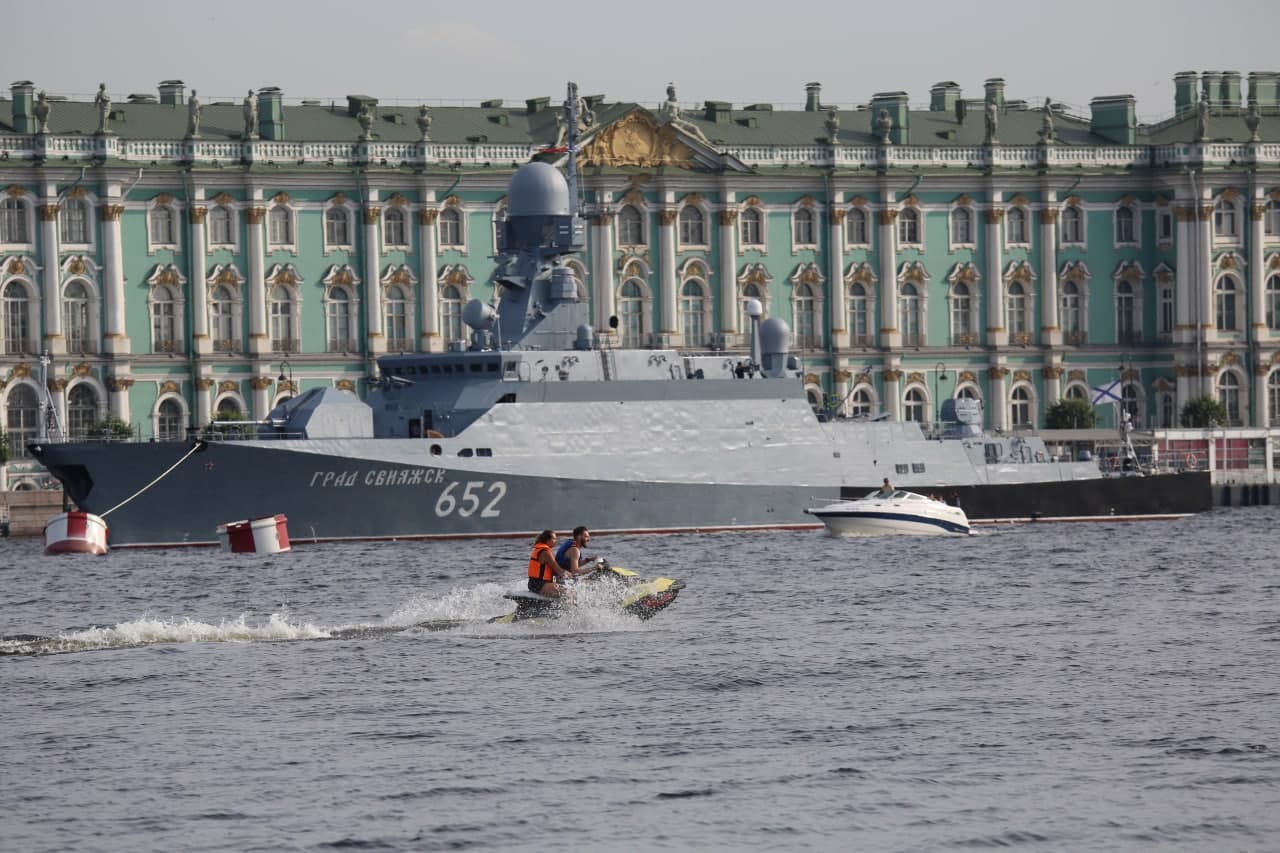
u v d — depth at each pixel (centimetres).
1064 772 17238
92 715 19562
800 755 17900
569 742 18412
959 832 15625
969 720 19212
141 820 16075
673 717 19375
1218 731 18575
